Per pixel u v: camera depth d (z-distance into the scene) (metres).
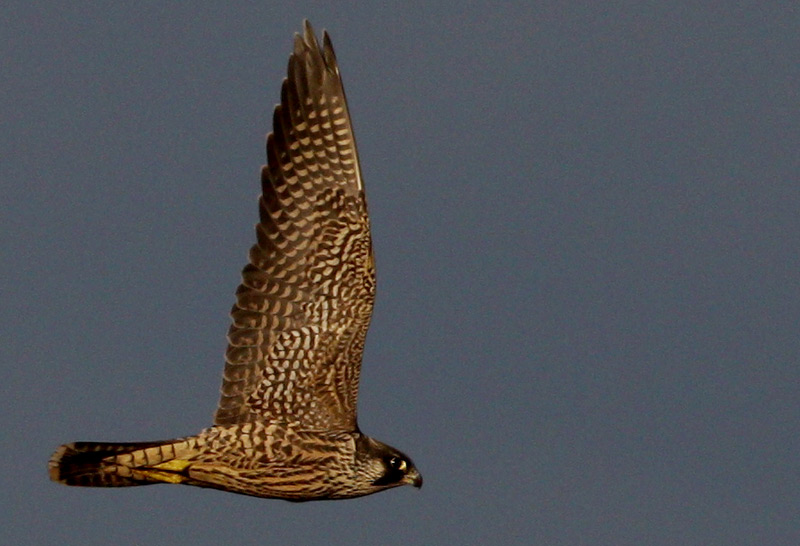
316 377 15.81
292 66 16.11
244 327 15.62
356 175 16.03
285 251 15.74
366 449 16.09
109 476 15.22
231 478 15.55
